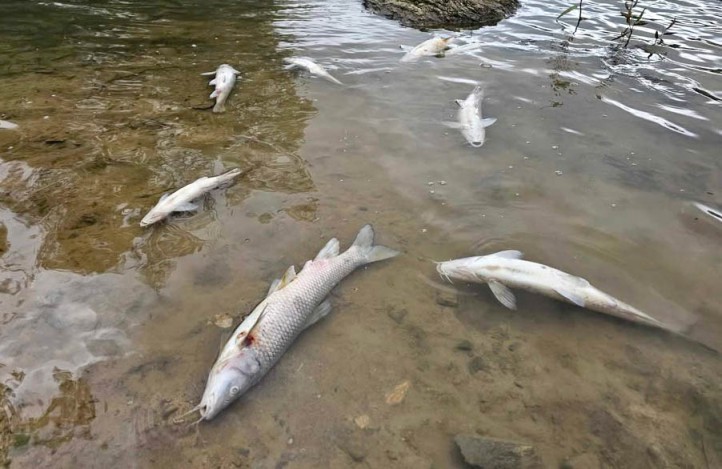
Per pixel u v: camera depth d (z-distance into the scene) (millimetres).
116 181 1313
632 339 965
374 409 830
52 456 731
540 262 1127
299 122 1636
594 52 2217
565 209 1290
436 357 920
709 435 807
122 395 819
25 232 1119
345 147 1511
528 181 1388
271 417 813
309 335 954
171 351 893
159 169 1374
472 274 1051
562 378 891
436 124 1652
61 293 979
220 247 1127
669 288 1069
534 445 786
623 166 1454
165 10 2662
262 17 2623
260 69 2006
